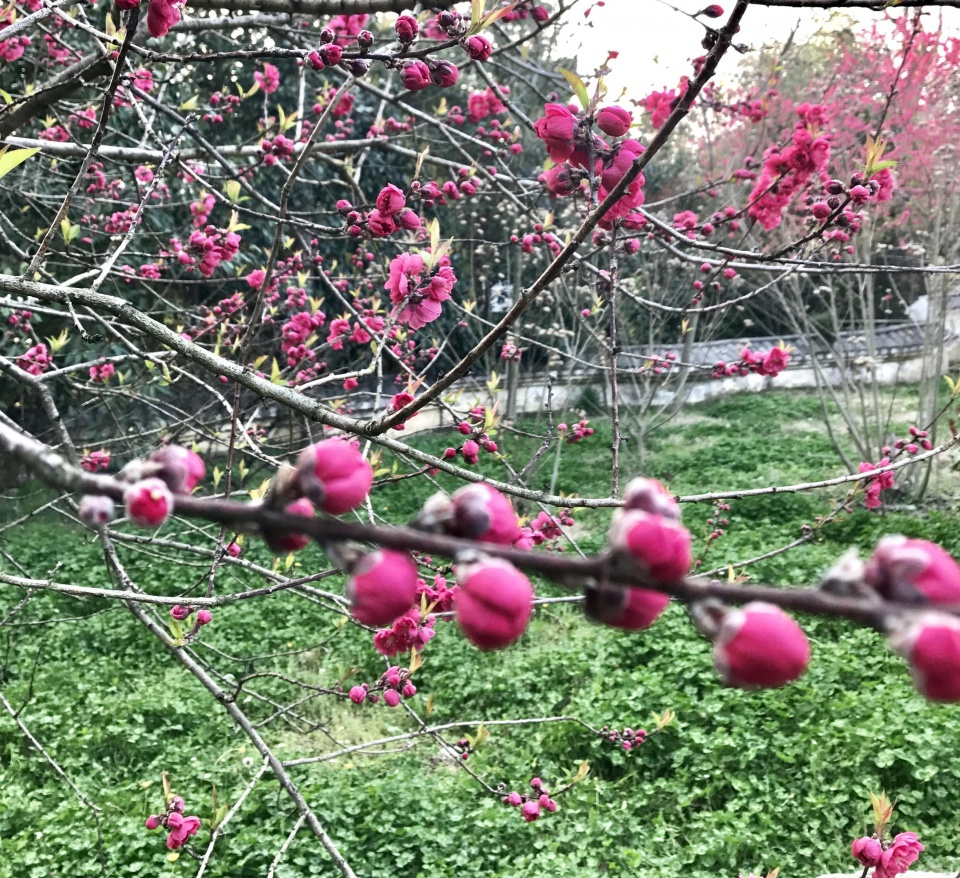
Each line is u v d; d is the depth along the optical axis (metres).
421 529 0.71
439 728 2.94
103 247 8.55
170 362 2.57
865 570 0.59
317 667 6.95
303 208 12.23
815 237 2.55
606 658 6.75
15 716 3.41
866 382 16.14
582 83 1.66
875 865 2.40
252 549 8.79
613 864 4.56
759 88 8.20
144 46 3.36
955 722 5.32
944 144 8.98
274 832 4.93
